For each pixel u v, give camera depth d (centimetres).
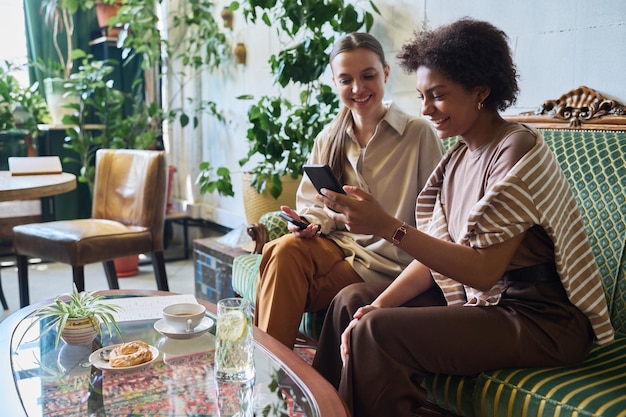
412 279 159
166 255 424
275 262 180
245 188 304
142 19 394
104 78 441
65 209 430
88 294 147
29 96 420
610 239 158
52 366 127
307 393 113
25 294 280
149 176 277
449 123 144
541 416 120
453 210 153
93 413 108
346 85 197
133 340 141
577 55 189
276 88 350
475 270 133
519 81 208
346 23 260
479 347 133
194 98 437
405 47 150
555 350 134
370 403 135
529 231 138
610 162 163
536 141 137
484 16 218
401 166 196
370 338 135
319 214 195
